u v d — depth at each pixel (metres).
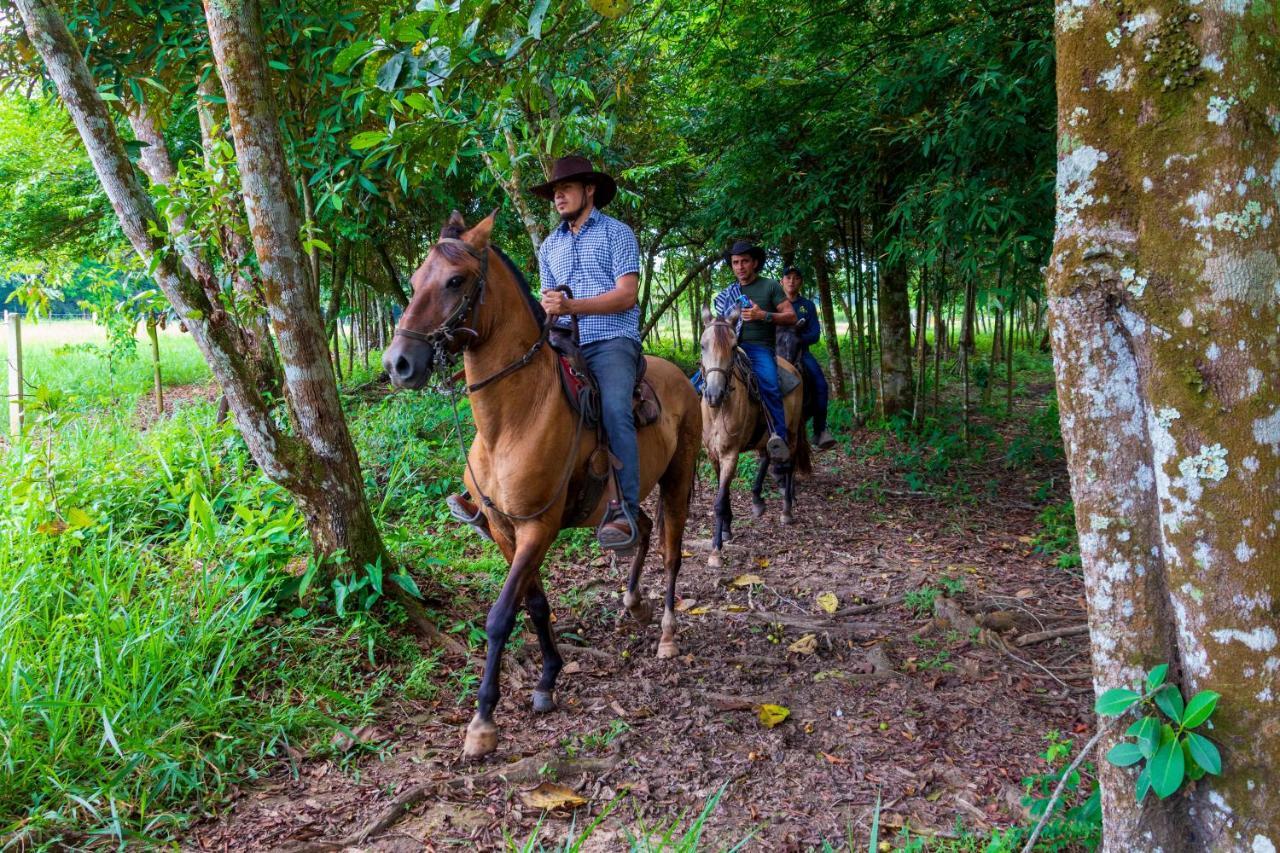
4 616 3.36
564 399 3.49
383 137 3.36
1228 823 1.99
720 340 5.91
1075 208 2.07
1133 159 1.97
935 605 4.89
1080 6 2.01
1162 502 2.04
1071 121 2.06
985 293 7.98
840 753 3.37
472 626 4.39
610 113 6.61
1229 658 1.96
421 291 3.04
